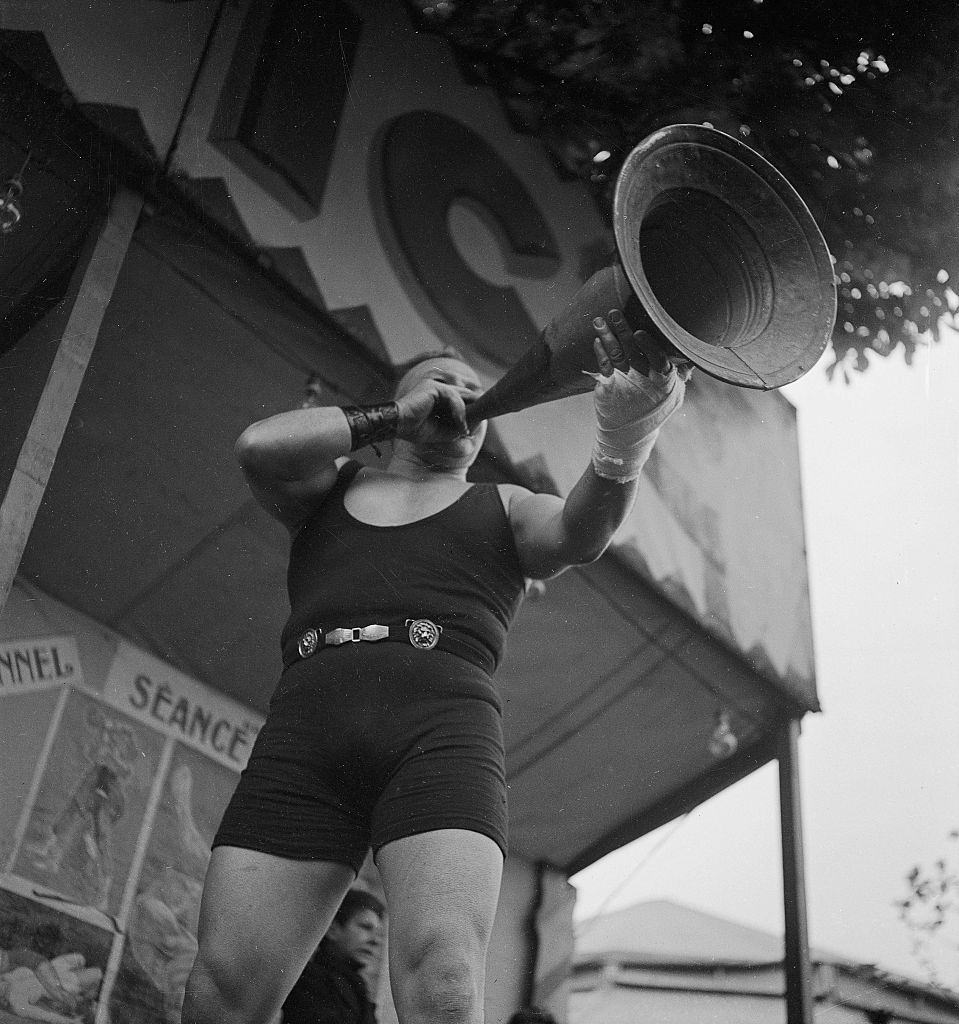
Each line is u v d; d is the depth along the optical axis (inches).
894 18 213.5
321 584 76.7
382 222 191.0
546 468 196.1
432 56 205.8
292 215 178.5
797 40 215.2
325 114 187.6
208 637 193.9
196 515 184.2
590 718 213.5
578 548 79.3
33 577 179.0
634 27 211.8
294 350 179.5
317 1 191.8
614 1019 174.6
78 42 155.9
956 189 222.1
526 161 212.7
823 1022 184.4
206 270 170.7
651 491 222.1
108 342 171.5
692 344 74.4
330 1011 149.9
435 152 201.6
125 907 171.2
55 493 176.9
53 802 169.2
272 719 73.5
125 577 184.2
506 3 206.1
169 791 184.5
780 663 226.8
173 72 165.5
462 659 72.7
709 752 218.7
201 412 179.6
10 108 148.5
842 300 233.6
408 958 62.0
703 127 82.0
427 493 82.3
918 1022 187.8
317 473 82.9
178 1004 170.1
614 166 216.7
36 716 172.6
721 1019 179.2
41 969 157.5
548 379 83.0
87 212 151.3
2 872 159.8
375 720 69.9
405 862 64.5
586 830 205.2
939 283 231.1
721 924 191.6
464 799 66.2
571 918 189.3
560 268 209.5
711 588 225.1
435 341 191.5
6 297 145.3
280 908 67.9
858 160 222.2
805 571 244.7
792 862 202.8
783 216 83.4
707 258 84.1
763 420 255.0
